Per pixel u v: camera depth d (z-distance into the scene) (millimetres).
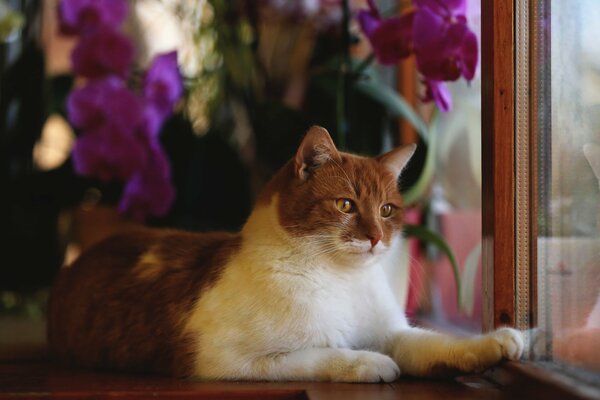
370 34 2557
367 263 1851
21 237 3908
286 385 1662
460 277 2703
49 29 4348
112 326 2018
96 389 1664
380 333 1882
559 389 1231
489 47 1626
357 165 1925
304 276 1813
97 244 2332
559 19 1534
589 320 1377
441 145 3264
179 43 4031
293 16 3365
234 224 3531
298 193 1868
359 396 1511
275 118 3195
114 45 3182
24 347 2629
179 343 1851
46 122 3949
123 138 3076
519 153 1611
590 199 1404
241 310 1791
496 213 1613
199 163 3541
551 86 1557
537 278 1597
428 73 2297
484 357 1574
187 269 1999
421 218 3043
